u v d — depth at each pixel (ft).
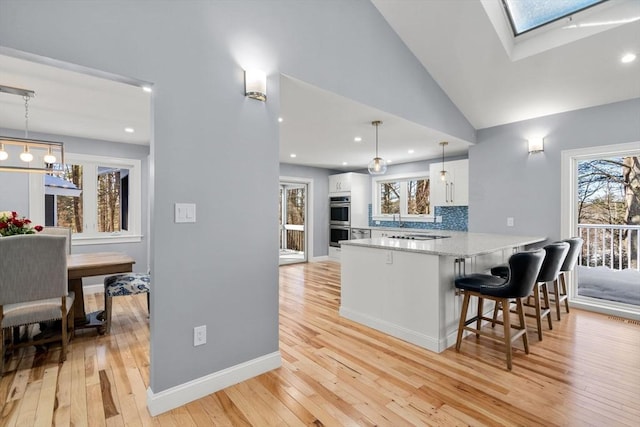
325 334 9.89
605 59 9.93
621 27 8.96
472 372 7.54
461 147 16.48
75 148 14.60
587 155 12.17
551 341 9.33
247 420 5.82
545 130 13.23
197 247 6.43
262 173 7.43
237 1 7.00
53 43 4.89
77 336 9.83
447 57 11.52
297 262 23.65
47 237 7.63
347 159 20.61
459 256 8.26
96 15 5.26
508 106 13.19
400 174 22.22
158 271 5.93
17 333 9.14
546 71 10.99
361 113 10.78
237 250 7.03
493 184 14.83
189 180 6.30
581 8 9.46
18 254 7.38
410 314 9.37
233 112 6.92
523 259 7.44
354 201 23.38
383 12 10.40
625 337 9.60
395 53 10.98
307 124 12.21
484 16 9.61
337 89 9.02
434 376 7.36
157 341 5.95
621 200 13.07
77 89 8.95
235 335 7.03
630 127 11.18
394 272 9.82
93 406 6.22
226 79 6.81
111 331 10.24
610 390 6.77
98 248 15.30
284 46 7.80
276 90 7.64
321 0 8.67
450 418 5.88
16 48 4.61
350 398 6.50
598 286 13.32
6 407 6.19
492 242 10.80
